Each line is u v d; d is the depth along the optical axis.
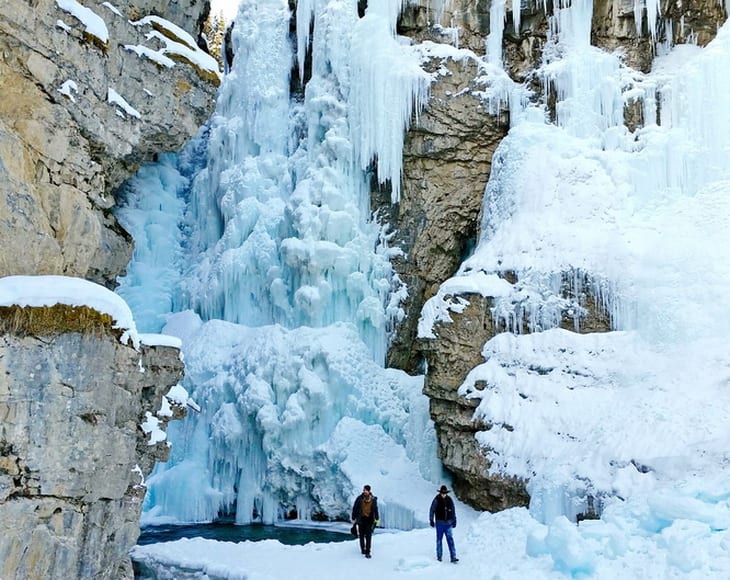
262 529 18.91
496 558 11.96
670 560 9.49
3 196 6.85
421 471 19.61
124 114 8.66
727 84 19.00
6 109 7.04
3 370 6.38
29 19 7.10
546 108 21.69
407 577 11.42
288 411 19.89
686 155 19.00
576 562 10.19
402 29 23.56
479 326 18.41
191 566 12.83
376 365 21.36
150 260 25.36
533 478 15.36
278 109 25.05
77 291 7.07
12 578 6.50
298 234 22.09
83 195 8.02
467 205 22.66
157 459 9.16
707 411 13.85
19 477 6.57
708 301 15.89
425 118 22.33
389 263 22.53
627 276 16.98
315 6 24.31
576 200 18.97
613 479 13.72
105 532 7.65
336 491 19.64
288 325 22.27
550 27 22.48
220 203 25.05
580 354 16.66
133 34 8.91
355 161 22.67
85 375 7.15
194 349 22.30
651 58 21.86
